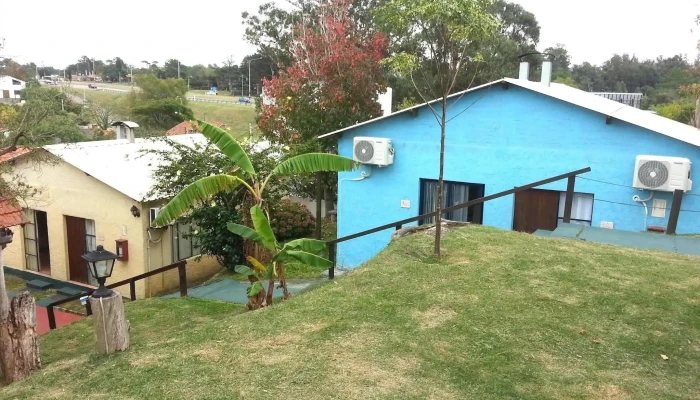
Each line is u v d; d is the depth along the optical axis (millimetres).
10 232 12297
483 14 6539
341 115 16125
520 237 8180
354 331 5172
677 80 47312
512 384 4242
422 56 12273
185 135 19969
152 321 8711
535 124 11102
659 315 5477
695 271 6734
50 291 15281
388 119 12320
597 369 4492
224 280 11719
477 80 25781
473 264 6906
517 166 11383
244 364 4598
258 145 16719
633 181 10250
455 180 11961
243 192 12672
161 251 14328
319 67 16531
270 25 32312
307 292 6727
